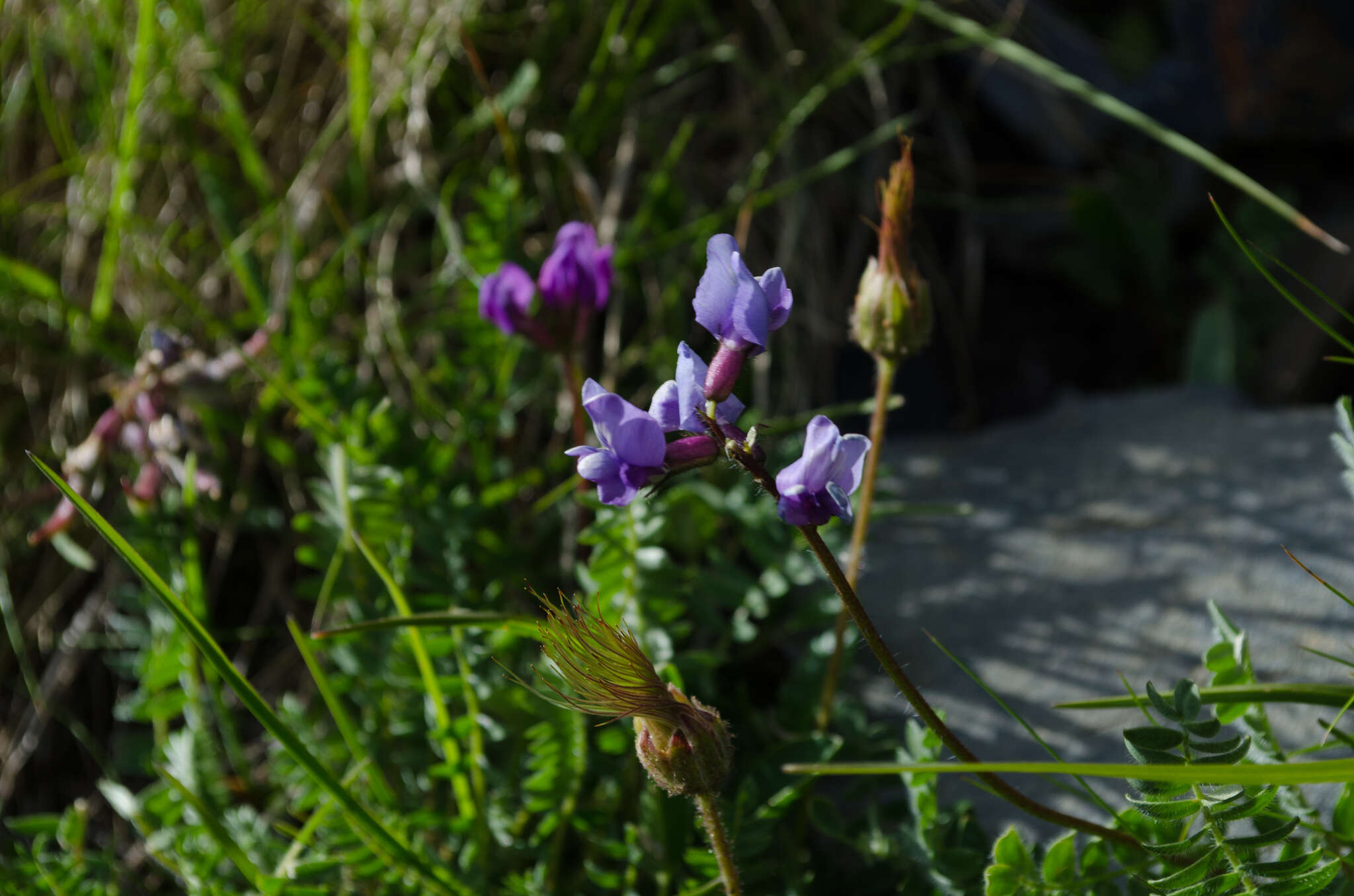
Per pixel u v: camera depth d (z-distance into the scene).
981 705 0.42
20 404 0.53
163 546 0.44
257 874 0.38
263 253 0.54
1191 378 0.58
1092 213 0.62
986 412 0.59
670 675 0.37
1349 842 0.34
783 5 0.63
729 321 0.32
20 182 0.57
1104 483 0.49
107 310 0.51
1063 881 0.34
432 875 0.36
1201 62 0.65
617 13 0.54
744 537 0.43
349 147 0.55
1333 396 0.59
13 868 0.40
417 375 0.48
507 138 0.50
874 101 0.61
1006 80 0.65
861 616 0.31
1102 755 0.40
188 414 0.44
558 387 0.51
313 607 0.49
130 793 0.45
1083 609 0.44
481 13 0.58
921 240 0.62
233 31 0.57
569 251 0.41
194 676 0.43
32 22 0.54
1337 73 0.62
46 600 0.49
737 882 0.33
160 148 0.56
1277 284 0.36
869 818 0.38
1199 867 0.32
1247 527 0.45
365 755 0.38
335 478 0.40
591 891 0.40
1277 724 0.39
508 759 0.40
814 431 0.31
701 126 0.60
